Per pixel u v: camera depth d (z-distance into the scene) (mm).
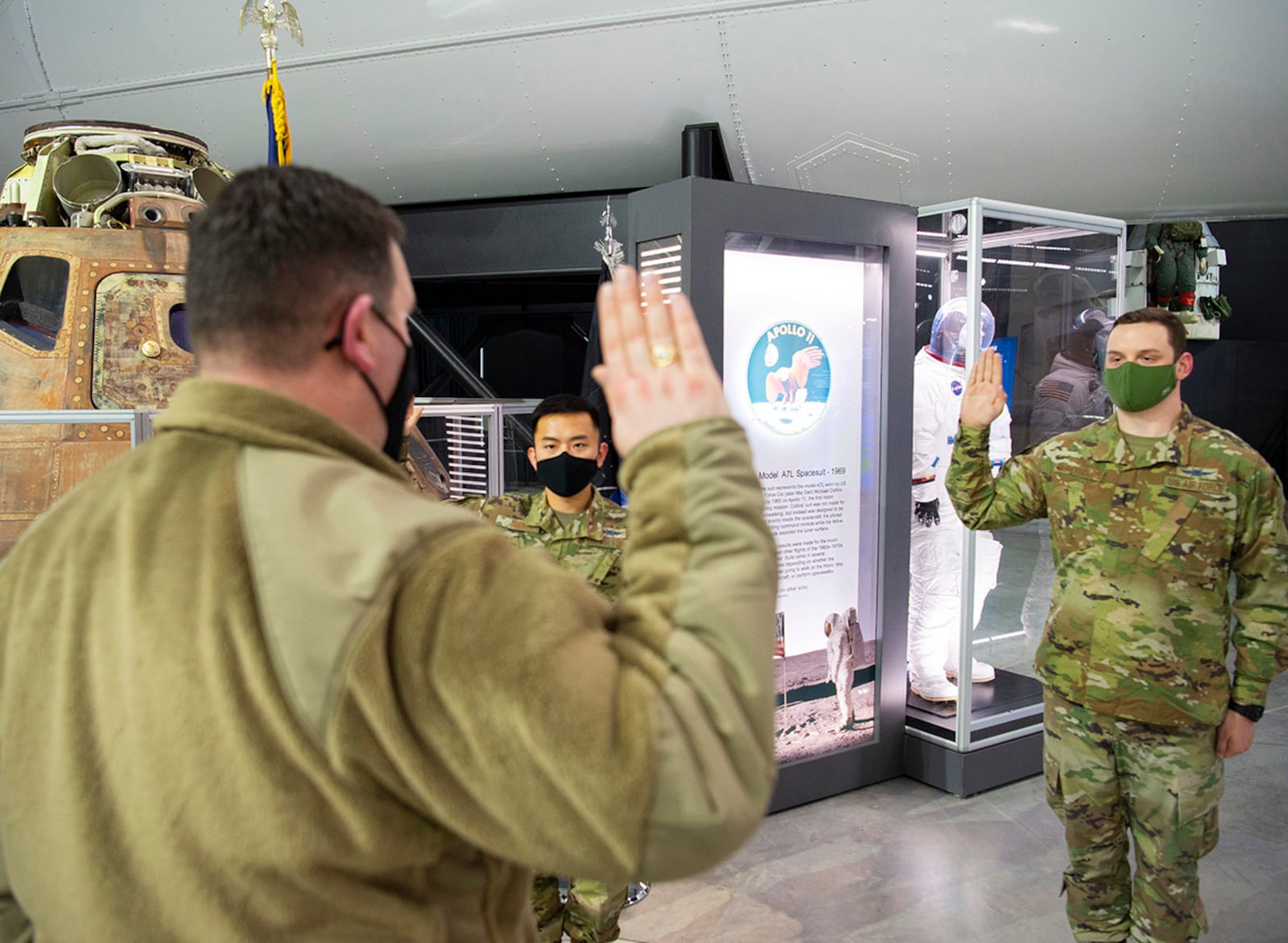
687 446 623
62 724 574
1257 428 6371
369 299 639
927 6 3182
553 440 2080
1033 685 3482
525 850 550
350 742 531
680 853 543
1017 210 3025
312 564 545
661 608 592
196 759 538
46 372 2373
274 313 613
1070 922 2164
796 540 2975
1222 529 1909
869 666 3158
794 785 2980
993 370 2229
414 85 3746
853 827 2850
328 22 3639
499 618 538
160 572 566
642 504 632
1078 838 2090
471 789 536
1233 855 2646
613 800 515
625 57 3490
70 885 566
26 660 601
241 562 563
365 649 527
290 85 3854
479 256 4395
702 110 3590
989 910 2387
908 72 3346
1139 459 1994
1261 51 3154
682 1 3324
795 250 2855
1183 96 3311
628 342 656
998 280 3154
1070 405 3404
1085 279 3312
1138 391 1941
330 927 561
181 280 2477
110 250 2438
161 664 547
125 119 4199
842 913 2377
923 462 3203
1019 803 3021
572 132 3777
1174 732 1944
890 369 3018
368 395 665
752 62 3406
